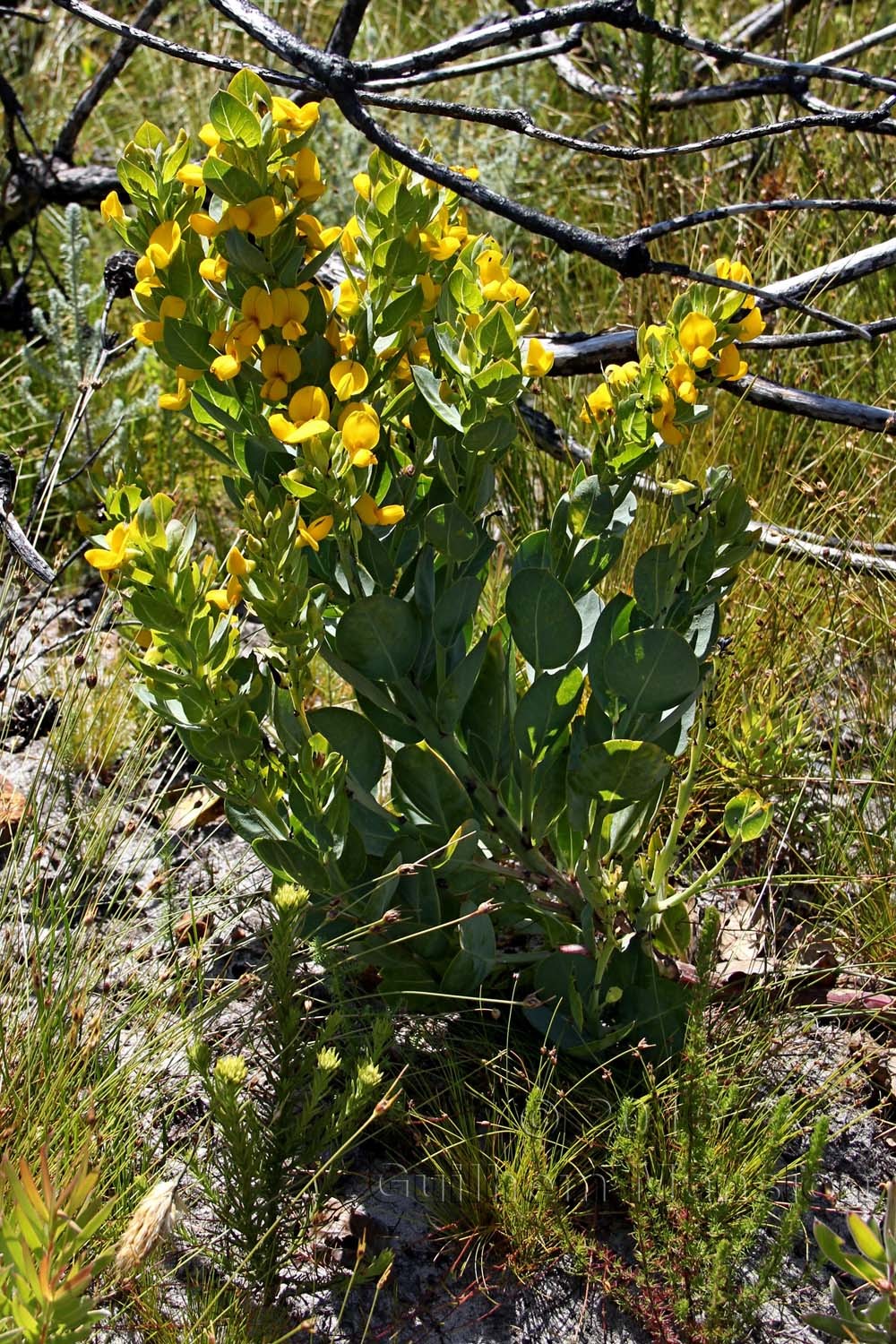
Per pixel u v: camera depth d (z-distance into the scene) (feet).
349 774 2.92
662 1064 2.93
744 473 4.13
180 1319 2.67
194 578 2.61
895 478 4.12
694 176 5.26
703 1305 2.68
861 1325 2.48
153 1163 2.79
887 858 3.37
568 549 2.92
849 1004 3.21
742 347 3.55
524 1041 3.08
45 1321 2.16
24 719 3.75
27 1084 2.75
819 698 3.82
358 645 2.75
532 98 5.99
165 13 6.77
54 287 4.67
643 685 2.77
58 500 4.49
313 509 2.67
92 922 3.25
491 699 2.89
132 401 4.67
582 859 2.90
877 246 3.91
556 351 3.85
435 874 2.92
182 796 3.65
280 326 2.60
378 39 6.79
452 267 2.78
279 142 2.53
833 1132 3.04
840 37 6.01
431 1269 2.80
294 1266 2.77
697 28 5.86
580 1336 2.72
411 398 2.77
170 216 2.63
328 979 3.07
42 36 6.78
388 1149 2.93
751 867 3.52
